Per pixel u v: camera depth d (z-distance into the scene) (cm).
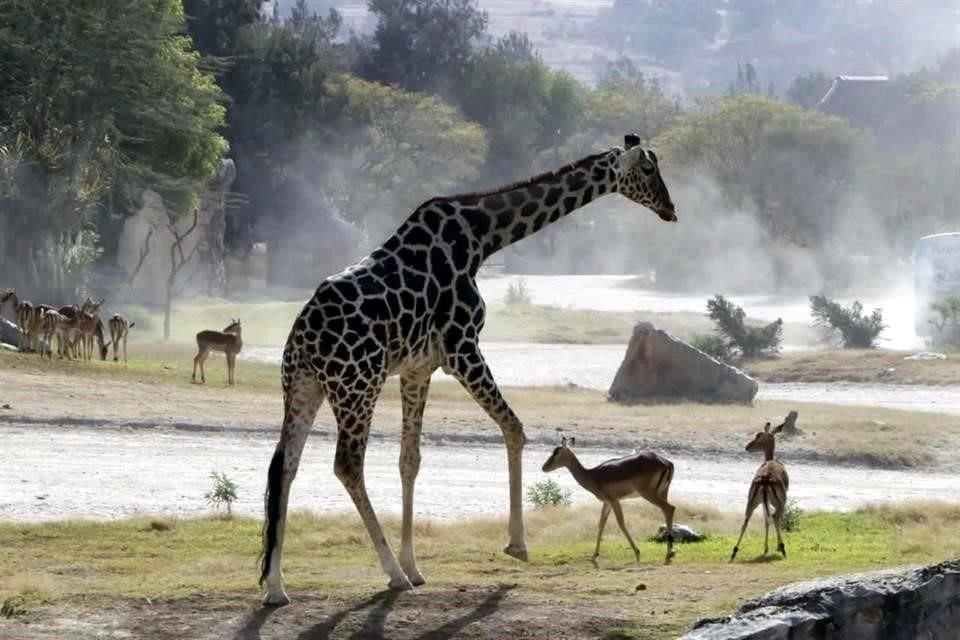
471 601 1088
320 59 10112
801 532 1658
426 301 1195
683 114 15988
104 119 5512
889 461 2570
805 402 3397
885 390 3941
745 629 957
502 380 4147
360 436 1142
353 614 1053
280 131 9431
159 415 2672
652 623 1026
